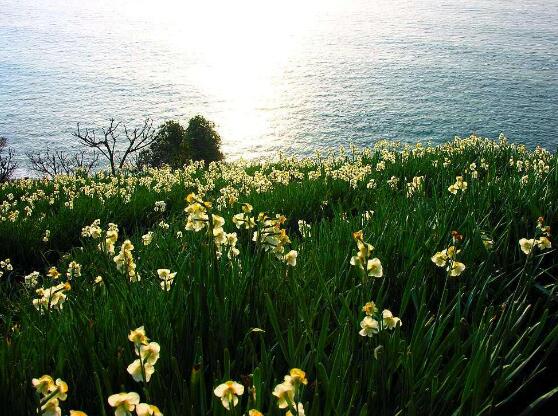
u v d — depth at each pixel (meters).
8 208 10.31
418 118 131.25
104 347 2.74
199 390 2.25
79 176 17.56
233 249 3.43
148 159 56.88
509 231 4.22
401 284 3.52
